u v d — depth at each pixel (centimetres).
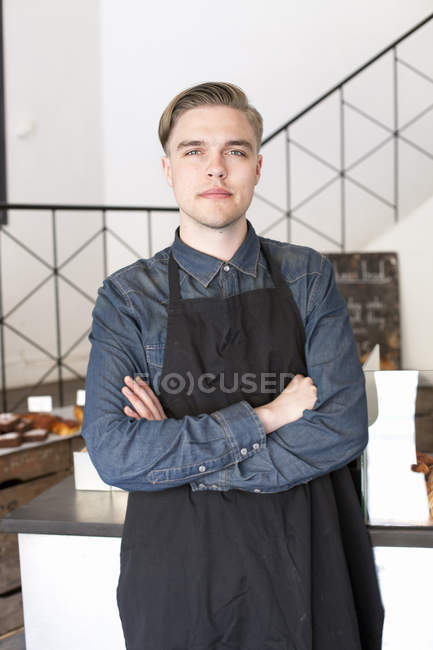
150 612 119
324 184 486
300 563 118
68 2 548
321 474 122
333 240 485
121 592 123
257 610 117
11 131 508
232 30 521
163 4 547
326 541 122
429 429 131
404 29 454
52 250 540
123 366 131
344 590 121
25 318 519
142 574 121
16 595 229
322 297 133
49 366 533
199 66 538
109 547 140
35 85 524
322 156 487
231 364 128
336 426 123
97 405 128
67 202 555
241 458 120
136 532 124
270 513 120
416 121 447
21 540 143
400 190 454
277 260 137
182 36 543
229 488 121
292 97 499
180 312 130
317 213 491
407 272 394
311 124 491
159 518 123
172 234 557
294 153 499
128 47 567
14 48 507
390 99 457
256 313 131
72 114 556
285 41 500
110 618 141
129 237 582
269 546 119
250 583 117
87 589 141
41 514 143
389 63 457
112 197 589
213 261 133
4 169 503
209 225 129
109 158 587
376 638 128
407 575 132
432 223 384
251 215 520
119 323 132
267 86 510
